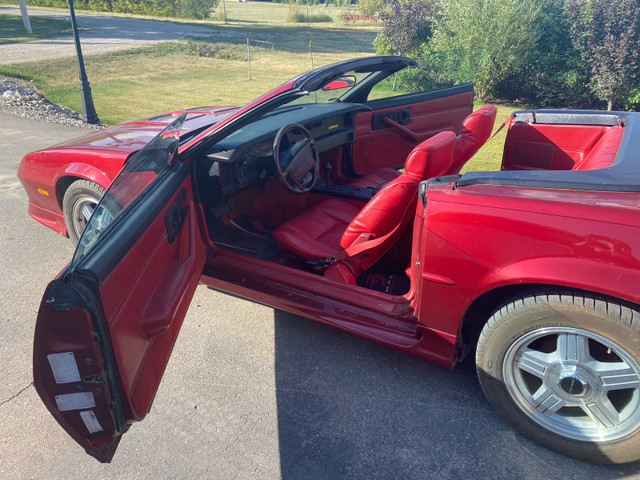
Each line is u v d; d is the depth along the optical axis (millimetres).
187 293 2457
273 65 19562
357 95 4398
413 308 2625
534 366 2254
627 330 1979
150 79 16156
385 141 4684
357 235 2906
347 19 41531
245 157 3248
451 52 4648
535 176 2217
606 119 3332
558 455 2348
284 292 3047
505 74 11867
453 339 2484
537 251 2102
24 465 2375
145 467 2348
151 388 1966
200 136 2904
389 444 2436
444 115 4945
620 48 9703
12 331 3365
